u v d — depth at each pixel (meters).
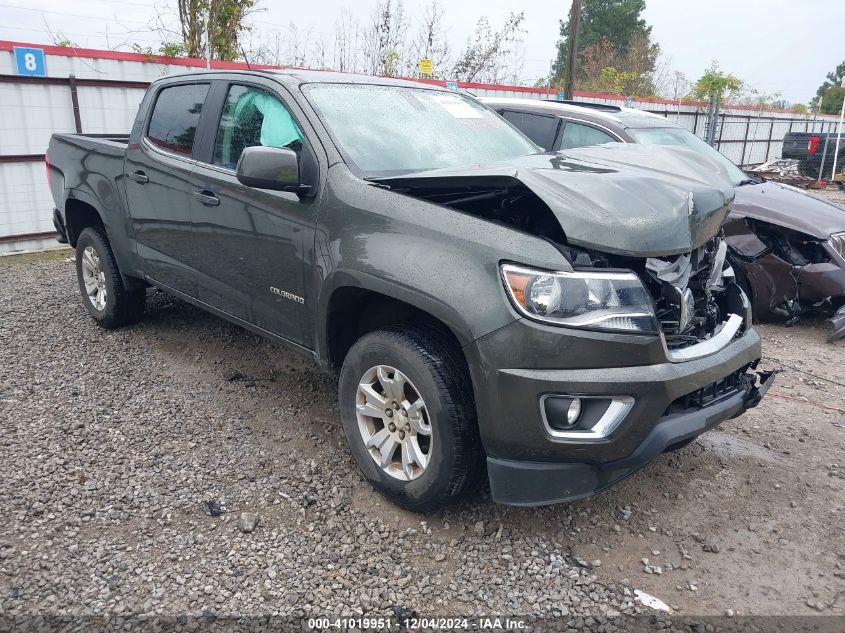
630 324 2.54
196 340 5.14
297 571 2.69
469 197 3.10
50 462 3.40
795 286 5.82
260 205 3.54
